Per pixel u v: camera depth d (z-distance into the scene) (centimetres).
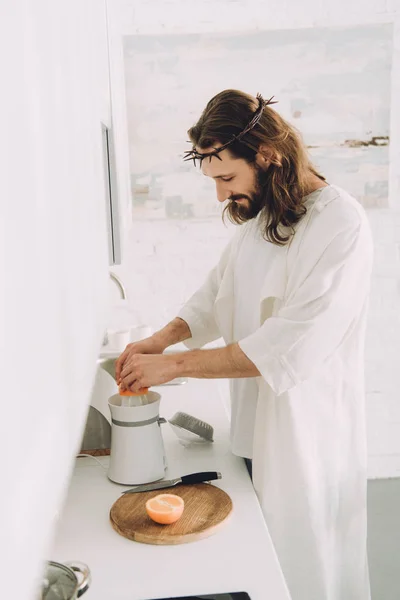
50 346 60
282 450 143
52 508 60
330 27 274
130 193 281
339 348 149
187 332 173
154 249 295
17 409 47
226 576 104
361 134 283
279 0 275
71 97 81
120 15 269
